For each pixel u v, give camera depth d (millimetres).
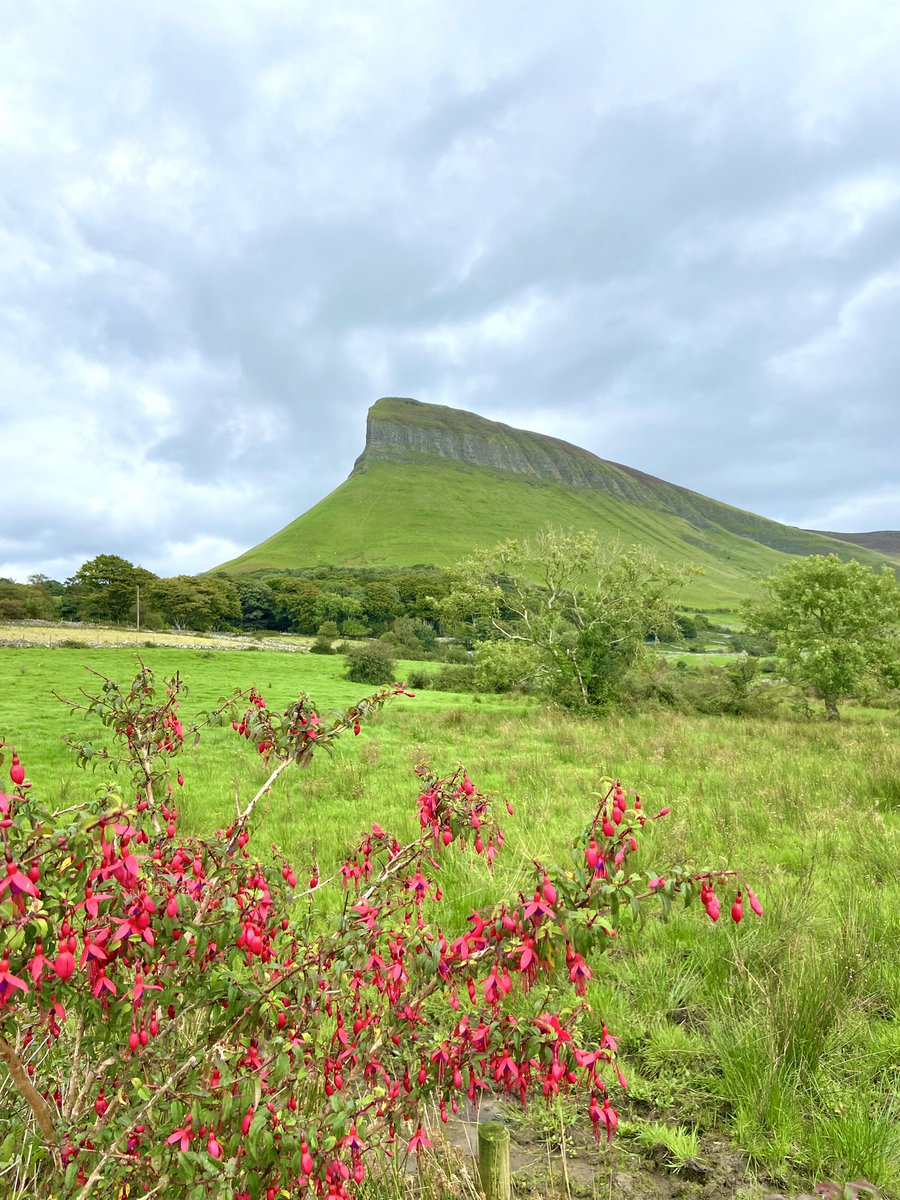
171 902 1928
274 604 119250
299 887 6039
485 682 33656
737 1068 3768
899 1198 2988
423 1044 2469
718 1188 3123
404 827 8578
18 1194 2191
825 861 7230
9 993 1593
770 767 12727
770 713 27609
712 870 2141
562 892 2113
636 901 2047
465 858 6930
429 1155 2930
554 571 27594
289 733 2943
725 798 10086
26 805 1918
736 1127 3428
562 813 9555
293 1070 2150
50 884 1841
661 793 10656
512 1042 2277
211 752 15836
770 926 5332
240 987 2061
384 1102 2395
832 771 12148
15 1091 2496
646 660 28125
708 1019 4367
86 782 11383
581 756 15219
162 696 3182
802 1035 3932
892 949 5121
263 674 42531
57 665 38844
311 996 2279
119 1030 2162
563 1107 3686
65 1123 2150
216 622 105750
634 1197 3086
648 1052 4062
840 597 26750
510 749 16719
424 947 2301
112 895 1864
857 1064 3830
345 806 10477
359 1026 2602
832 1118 3414
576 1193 3119
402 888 2920
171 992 2062
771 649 29719
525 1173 3256
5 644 47500
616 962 5156
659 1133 3410
